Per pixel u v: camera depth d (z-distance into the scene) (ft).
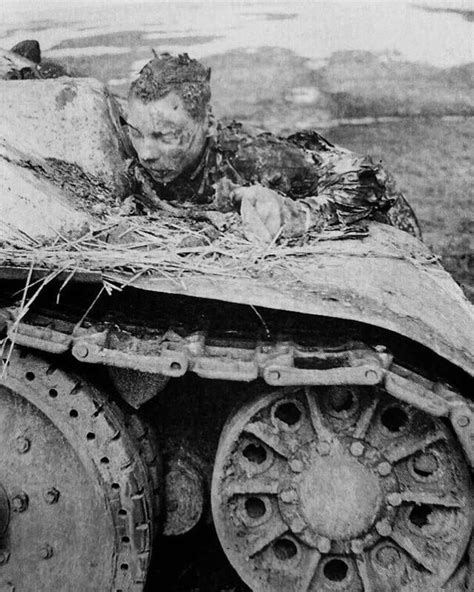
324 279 7.75
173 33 18.35
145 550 8.09
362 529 7.95
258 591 8.18
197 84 10.39
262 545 8.13
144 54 18.37
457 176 17.78
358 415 8.02
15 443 8.30
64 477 8.25
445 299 9.06
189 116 10.24
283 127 18.62
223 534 8.18
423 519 8.49
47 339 7.43
